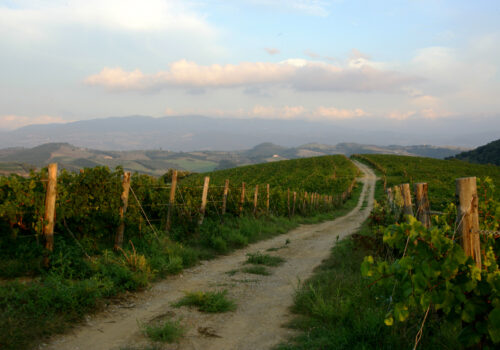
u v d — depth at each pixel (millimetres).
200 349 4129
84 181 8305
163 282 7199
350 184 50625
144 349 3992
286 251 11969
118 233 8625
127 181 8953
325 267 8969
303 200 27281
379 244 8922
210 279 7762
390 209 10586
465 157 142000
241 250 11758
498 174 62938
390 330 4082
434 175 58844
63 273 5961
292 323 5035
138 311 5359
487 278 3020
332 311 5016
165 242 9648
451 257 3021
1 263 6074
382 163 87812
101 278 6234
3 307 4434
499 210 4238
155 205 11133
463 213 3285
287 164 92938
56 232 7367
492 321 2836
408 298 3221
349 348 3881
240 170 87875
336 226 21516
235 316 5406
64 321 4488
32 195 6699
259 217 18500
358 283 6148
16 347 3689
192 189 13539
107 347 4012
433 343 3730
